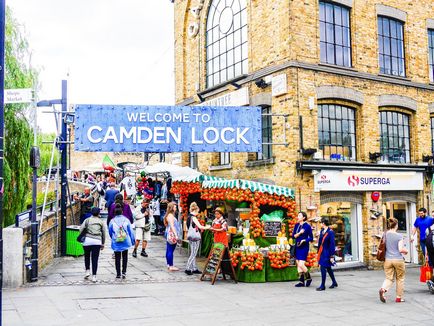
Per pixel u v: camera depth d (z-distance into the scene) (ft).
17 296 31.14
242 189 41.19
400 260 32.48
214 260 38.91
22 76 55.06
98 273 39.96
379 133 51.24
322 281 36.70
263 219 41.98
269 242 41.50
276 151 46.73
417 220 46.01
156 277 39.24
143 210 49.47
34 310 27.53
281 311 29.14
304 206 44.45
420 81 55.31
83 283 35.76
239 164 53.06
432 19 57.36
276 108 47.16
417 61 55.42
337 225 48.06
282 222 42.96
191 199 56.75
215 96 58.95
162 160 76.33
